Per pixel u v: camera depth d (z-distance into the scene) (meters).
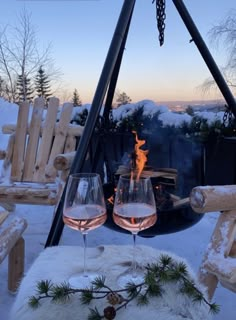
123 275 0.81
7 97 10.17
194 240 2.23
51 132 2.40
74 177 0.86
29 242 2.16
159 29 1.86
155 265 0.79
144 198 0.86
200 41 1.85
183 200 1.62
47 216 2.64
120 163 2.31
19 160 2.37
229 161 2.18
